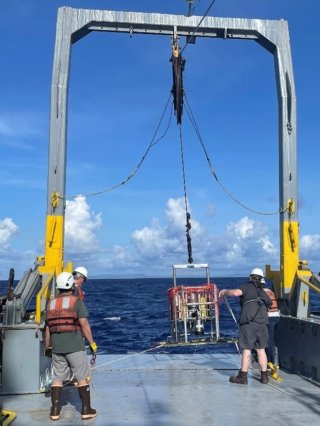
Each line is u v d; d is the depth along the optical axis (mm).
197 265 9125
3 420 5766
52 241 8617
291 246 9039
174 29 9320
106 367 9125
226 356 10156
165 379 8094
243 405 6484
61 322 5996
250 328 7715
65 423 5820
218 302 8969
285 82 9398
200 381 7914
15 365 7184
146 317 31531
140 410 6305
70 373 6723
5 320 7312
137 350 17031
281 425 5641
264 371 7711
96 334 22562
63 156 8852
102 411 6281
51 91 8945
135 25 9312
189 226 9406
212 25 9328
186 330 8820
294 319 8469
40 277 8469
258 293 7844
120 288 99812
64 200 8820
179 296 8953
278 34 9508
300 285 8539
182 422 5777
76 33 9188
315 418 5902
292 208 9133
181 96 9172
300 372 8359
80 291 6785
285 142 9312
